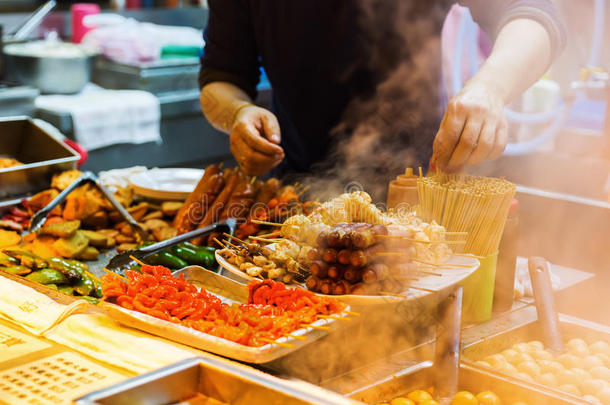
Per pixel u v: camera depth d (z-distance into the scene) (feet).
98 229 7.10
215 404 3.46
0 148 8.54
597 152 12.59
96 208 7.00
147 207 7.44
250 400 3.37
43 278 5.37
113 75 14.01
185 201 7.25
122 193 7.61
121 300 4.39
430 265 4.53
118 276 4.63
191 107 14.03
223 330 4.02
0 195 7.50
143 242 6.55
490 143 5.08
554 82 13.08
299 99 8.13
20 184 7.61
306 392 3.39
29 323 4.37
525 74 5.64
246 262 4.77
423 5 7.48
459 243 4.83
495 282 5.40
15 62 12.93
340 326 4.17
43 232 6.34
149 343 4.05
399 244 4.26
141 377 3.29
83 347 4.09
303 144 8.41
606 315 6.88
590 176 12.01
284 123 8.52
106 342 4.12
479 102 5.07
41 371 3.80
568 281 6.26
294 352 4.10
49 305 4.60
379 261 4.25
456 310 4.44
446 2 7.50
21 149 8.68
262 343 3.87
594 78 9.43
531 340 5.31
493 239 5.01
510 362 4.84
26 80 12.98
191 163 14.58
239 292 4.99
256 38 8.07
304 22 7.66
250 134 6.58
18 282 5.04
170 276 4.71
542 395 4.20
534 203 7.79
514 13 6.00
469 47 11.62
